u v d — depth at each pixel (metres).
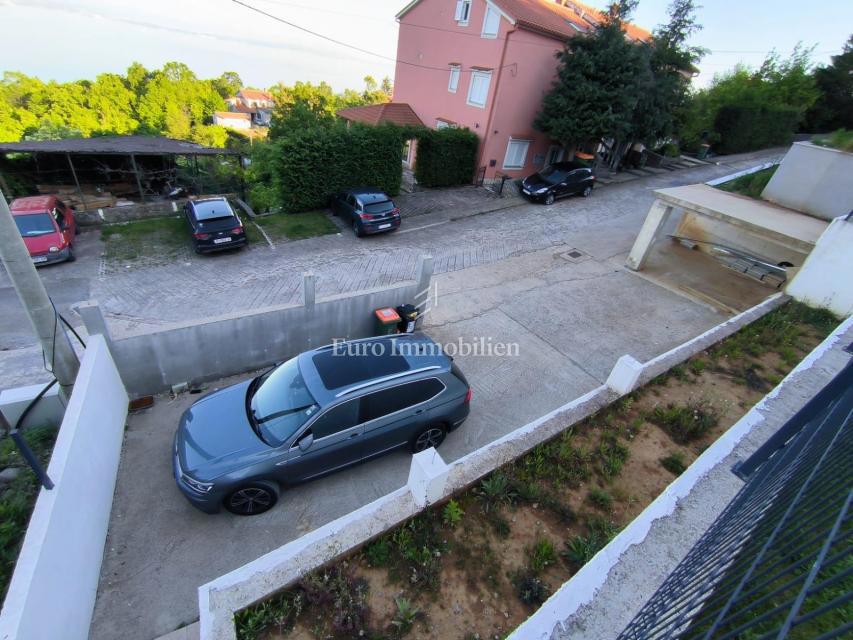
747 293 11.70
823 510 2.04
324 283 11.57
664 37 19.48
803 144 12.23
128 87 74.56
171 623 3.89
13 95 57.72
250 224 15.06
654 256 13.74
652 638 2.12
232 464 4.59
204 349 6.53
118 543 4.47
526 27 16.92
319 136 15.31
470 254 13.59
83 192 18.03
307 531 4.82
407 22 22.23
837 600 1.10
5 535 3.85
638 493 4.56
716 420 5.67
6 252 4.47
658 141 23.80
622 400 5.84
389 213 14.41
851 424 2.83
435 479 3.81
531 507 4.27
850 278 8.62
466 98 19.70
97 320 5.47
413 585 3.50
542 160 21.39
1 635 2.50
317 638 3.12
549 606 2.98
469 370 7.92
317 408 4.95
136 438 5.66
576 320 9.95
